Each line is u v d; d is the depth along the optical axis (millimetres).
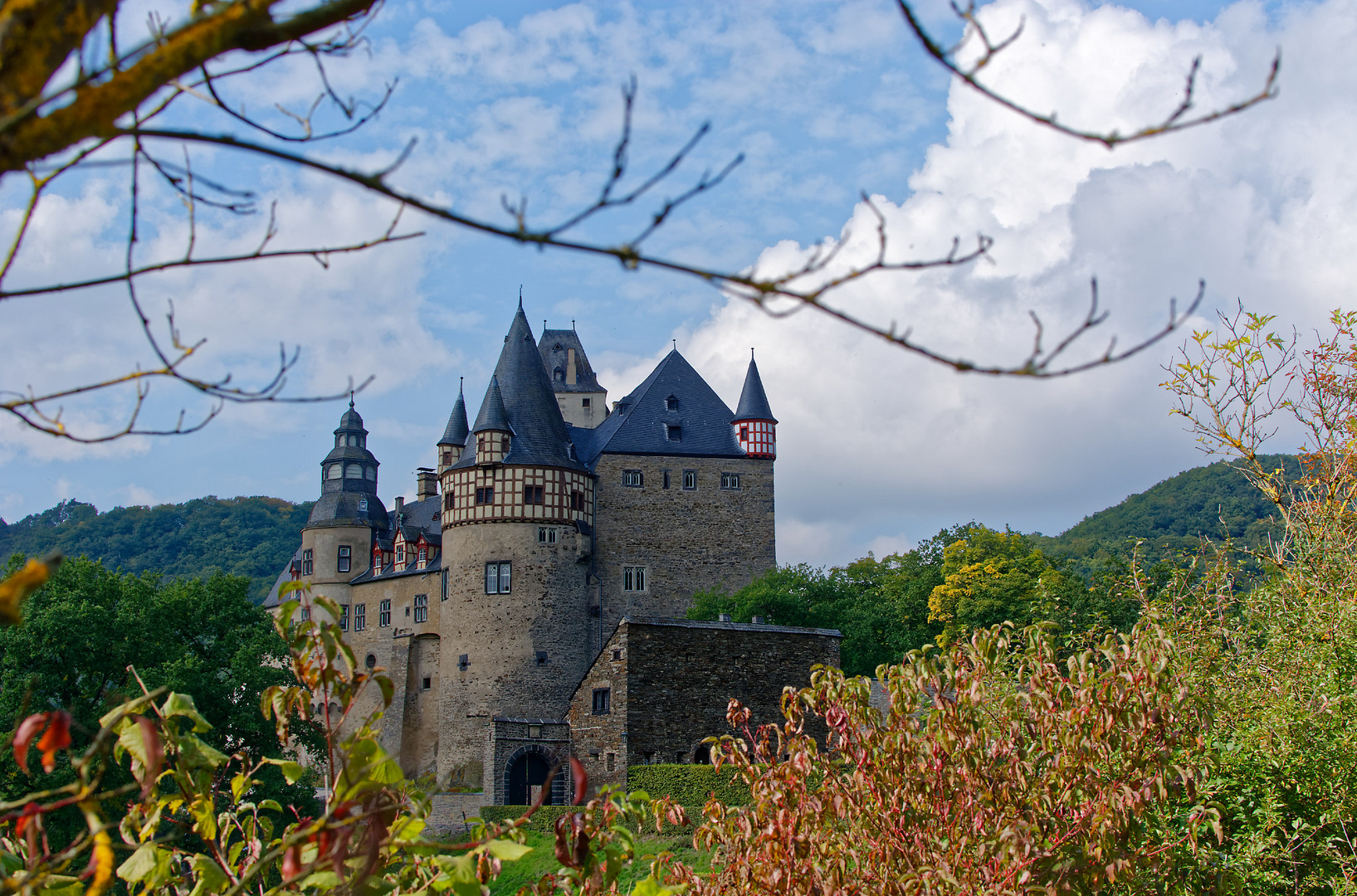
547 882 8258
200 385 4602
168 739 6582
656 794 40188
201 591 46156
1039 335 3697
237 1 3414
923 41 3623
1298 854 15562
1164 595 20234
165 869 6848
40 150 3186
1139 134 3695
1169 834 13375
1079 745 12328
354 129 4852
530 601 60625
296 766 7516
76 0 3205
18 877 4594
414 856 7203
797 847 11461
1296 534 18891
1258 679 18094
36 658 37812
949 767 12219
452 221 3494
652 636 43250
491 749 45094
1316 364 18469
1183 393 18312
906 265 3689
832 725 12414
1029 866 11250
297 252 4445
